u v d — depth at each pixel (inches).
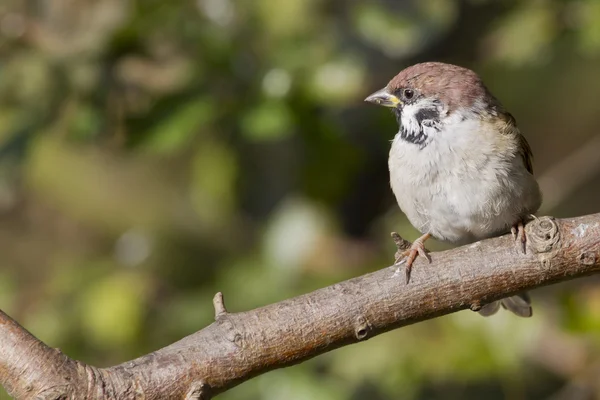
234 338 238.7
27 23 425.4
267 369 240.5
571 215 561.0
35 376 227.6
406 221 466.6
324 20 436.8
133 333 452.1
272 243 457.7
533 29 464.8
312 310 245.0
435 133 319.9
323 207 467.8
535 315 428.8
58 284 479.5
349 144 464.4
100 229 518.3
